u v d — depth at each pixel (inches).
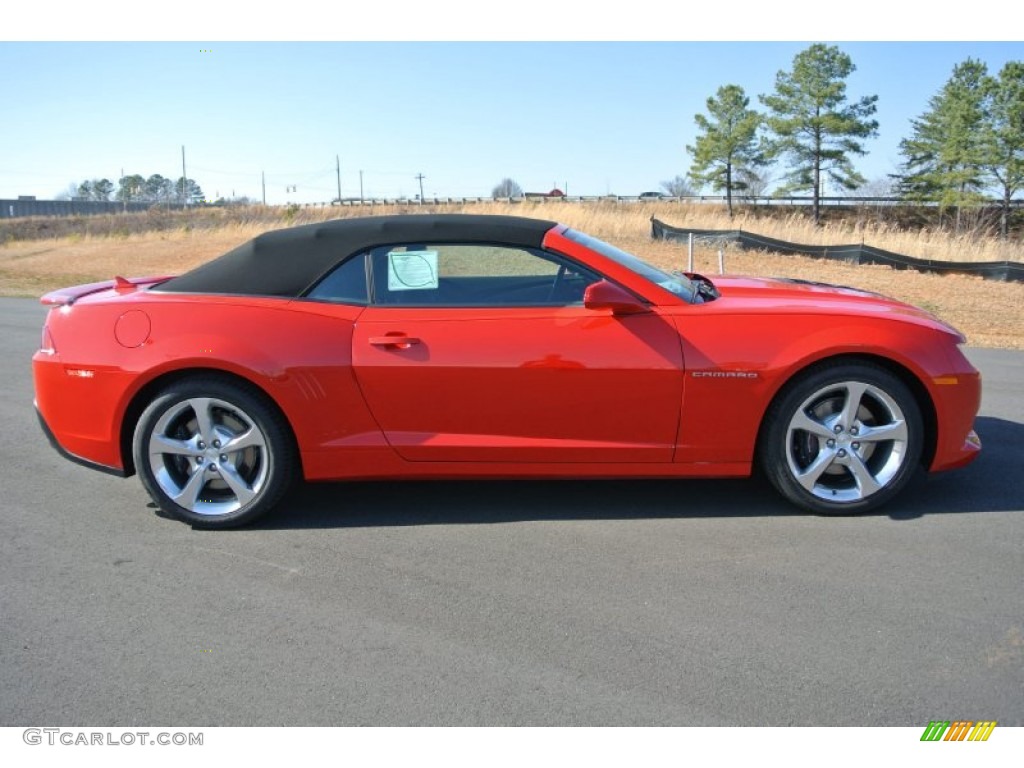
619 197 2304.4
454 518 158.1
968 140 1841.8
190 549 146.3
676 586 129.0
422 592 129.0
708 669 107.1
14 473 187.2
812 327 148.1
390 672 107.9
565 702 101.1
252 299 153.9
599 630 116.8
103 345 152.9
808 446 153.7
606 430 149.7
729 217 1685.5
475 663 109.5
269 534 152.6
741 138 1854.1
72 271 933.8
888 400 149.5
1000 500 161.5
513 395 148.5
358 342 149.4
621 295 144.7
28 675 108.1
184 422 155.0
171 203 2886.3
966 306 551.5
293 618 121.7
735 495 166.4
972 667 106.5
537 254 153.8
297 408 149.4
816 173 1815.9
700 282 178.4
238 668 109.2
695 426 149.3
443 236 155.8
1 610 124.4
